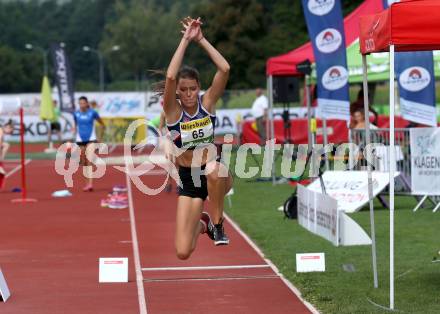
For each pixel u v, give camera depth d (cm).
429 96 2289
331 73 2366
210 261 1695
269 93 3181
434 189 2252
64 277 1562
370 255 1669
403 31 1212
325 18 2356
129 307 1316
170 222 2348
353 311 1220
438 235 1892
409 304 1258
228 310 1285
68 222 2375
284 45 9231
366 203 2270
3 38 18088
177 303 1338
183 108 1152
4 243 1998
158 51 13700
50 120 5866
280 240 1900
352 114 2619
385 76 2981
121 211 2625
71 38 18250
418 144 2258
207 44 1144
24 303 1350
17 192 3259
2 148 3347
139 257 1767
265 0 10094
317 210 1964
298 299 1345
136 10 13925
